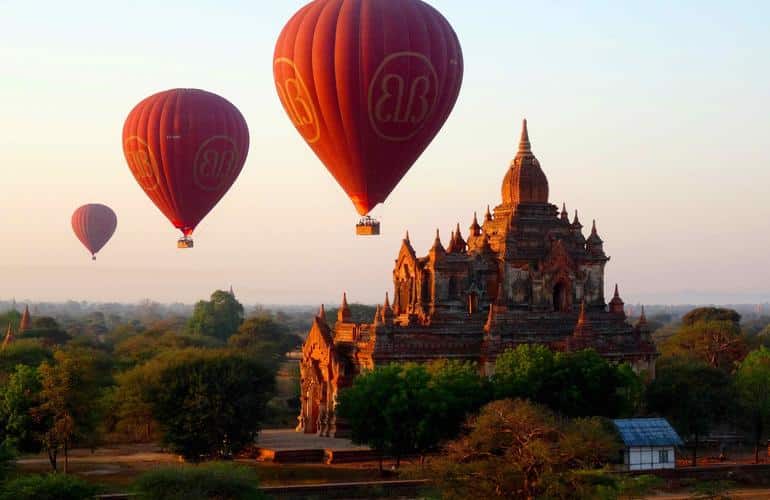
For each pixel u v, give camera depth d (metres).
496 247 148.50
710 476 121.12
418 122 97.25
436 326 139.50
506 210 151.12
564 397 120.69
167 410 124.56
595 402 123.44
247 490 94.75
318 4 97.00
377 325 136.25
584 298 150.25
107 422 140.00
